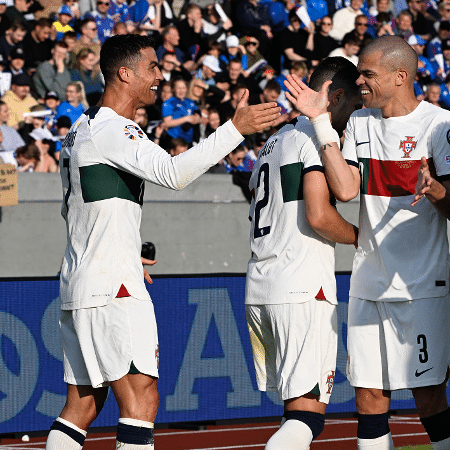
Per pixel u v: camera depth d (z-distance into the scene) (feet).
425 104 34.53
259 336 35.55
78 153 32.42
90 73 95.86
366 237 35.50
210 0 114.52
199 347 55.01
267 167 34.81
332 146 32.40
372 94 34.19
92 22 96.53
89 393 34.14
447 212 32.81
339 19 117.29
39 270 85.40
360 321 35.47
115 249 32.14
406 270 34.50
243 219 95.04
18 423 51.13
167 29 102.27
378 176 34.88
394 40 33.91
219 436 55.72
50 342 52.21
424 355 34.37
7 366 50.83
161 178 31.04
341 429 58.39
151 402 32.45
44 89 93.25
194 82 99.25
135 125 32.45
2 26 93.45
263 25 110.93
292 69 106.01
